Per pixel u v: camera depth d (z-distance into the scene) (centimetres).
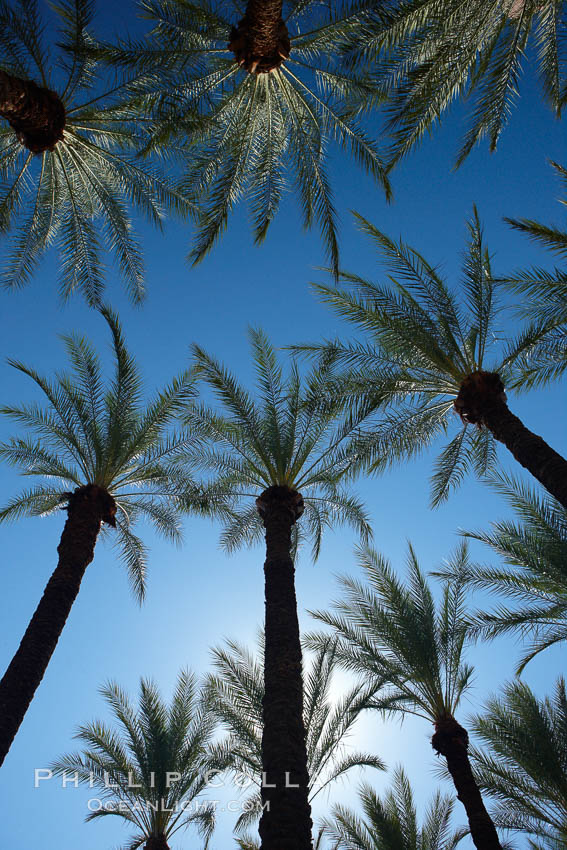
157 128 1204
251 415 1442
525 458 1116
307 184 1270
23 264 1411
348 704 1553
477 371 1271
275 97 1224
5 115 1105
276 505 1338
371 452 1455
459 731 1471
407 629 1555
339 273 1288
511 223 1027
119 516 1681
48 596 1194
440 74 1034
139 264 1474
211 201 1206
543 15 1041
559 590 1400
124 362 1495
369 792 1636
